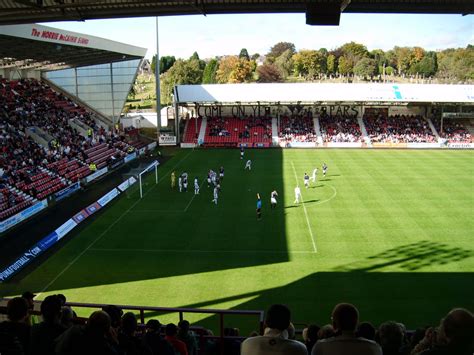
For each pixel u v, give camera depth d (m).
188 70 122.31
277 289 21.17
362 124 71.38
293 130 70.12
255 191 39.97
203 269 23.78
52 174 41.62
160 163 54.34
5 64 55.53
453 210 33.22
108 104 69.69
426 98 66.38
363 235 28.31
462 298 19.88
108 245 27.81
